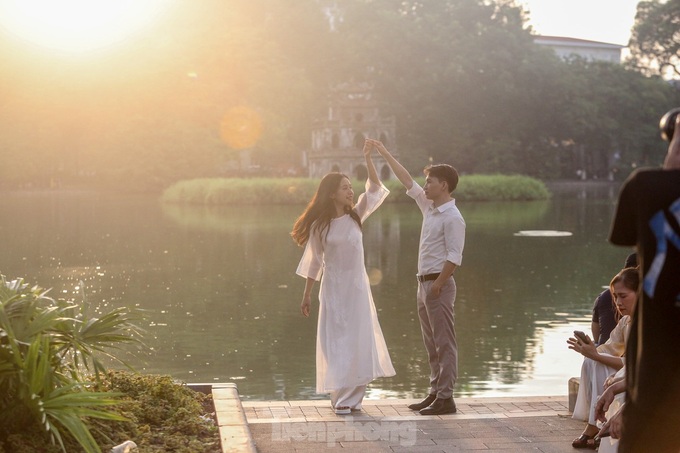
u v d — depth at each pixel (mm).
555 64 87750
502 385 10906
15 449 4746
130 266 25297
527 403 7605
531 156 89375
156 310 17297
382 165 81375
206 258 27625
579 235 36844
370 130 81750
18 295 5113
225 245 32062
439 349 7254
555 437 6266
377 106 81938
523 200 68125
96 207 57375
